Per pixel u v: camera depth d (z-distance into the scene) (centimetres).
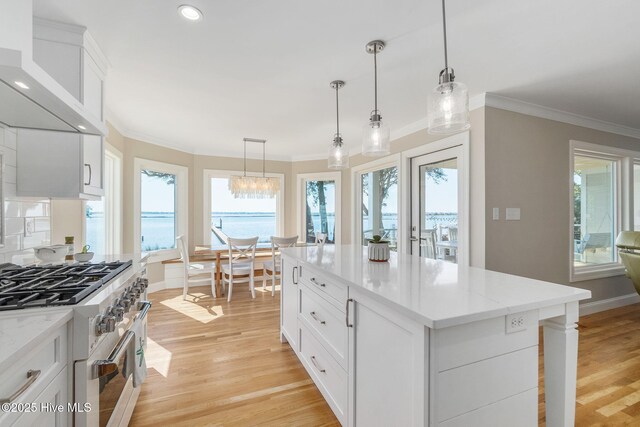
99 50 201
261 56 213
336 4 160
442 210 340
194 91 274
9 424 67
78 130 160
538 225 308
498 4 160
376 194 470
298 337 222
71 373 97
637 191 403
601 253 382
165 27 179
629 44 199
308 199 575
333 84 259
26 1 103
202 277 479
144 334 193
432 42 196
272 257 420
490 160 283
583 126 339
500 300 110
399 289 125
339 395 156
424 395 96
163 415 171
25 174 175
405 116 345
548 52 209
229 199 541
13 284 122
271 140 457
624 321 321
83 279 129
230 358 239
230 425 164
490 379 104
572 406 119
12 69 92
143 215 430
